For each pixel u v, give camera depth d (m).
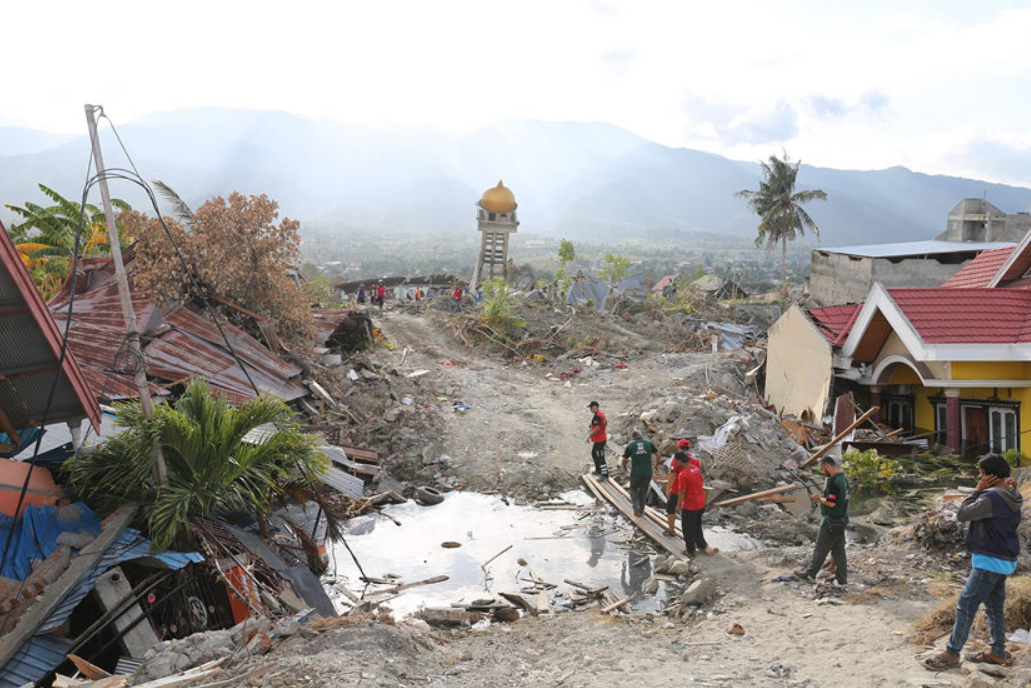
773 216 73.94
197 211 22.48
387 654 7.83
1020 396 20.75
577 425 22.38
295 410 19.55
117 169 10.05
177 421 9.85
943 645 7.64
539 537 14.71
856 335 23.70
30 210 33.16
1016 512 6.67
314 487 11.81
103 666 8.73
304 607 9.99
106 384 14.91
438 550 13.95
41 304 8.85
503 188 60.59
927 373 21.44
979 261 28.62
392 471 18.67
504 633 10.04
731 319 45.81
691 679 7.50
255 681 6.80
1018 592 8.08
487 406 23.83
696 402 21.64
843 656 7.86
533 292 44.69
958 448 21.36
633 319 40.94
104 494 9.94
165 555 9.25
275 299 22.88
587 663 8.38
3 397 9.41
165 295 19.44
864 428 23.94
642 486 15.38
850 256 47.66
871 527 15.01
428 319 38.12
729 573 11.88
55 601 8.23
